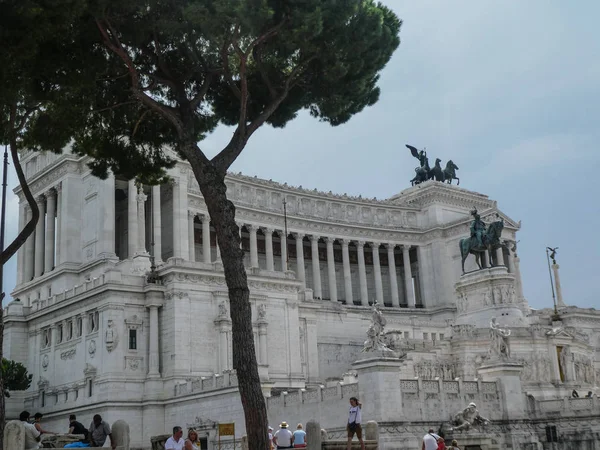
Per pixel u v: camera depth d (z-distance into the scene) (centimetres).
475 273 9700
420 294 14512
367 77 4022
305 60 3875
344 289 14088
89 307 8194
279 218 12925
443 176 15325
